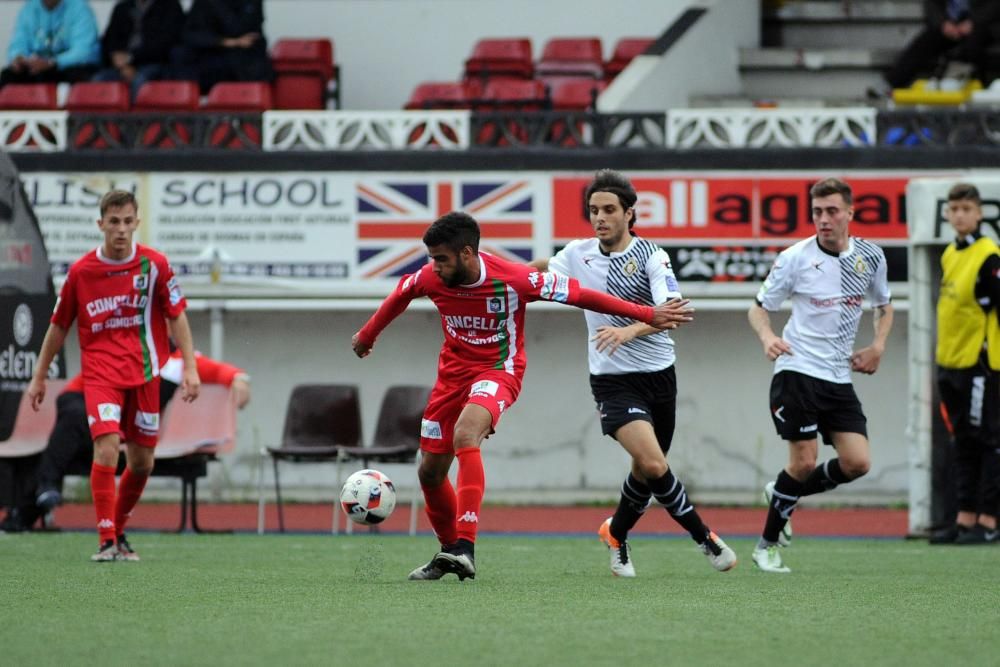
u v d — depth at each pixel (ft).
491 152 187.32
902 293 184.03
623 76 217.36
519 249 187.21
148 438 106.01
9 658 57.00
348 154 188.85
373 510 89.51
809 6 248.11
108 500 105.40
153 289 104.27
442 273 83.41
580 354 196.85
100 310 102.78
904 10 247.91
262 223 189.57
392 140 190.90
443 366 86.79
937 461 143.84
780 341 97.14
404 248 188.55
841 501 192.24
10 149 192.03
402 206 188.44
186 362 105.50
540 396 197.06
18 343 139.33
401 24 246.68
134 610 73.05
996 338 131.44
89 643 61.00
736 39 232.53
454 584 87.15
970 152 183.73
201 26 217.97
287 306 189.37
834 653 59.11
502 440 197.26
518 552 122.52
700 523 93.76
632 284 91.91
